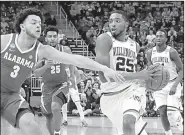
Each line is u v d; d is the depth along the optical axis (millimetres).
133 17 17125
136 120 3604
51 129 5316
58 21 16547
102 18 16484
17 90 3475
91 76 11328
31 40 3365
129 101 3682
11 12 16453
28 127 3234
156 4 17609
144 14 17375
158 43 6027
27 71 3424
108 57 3748
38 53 3402
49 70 5129
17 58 3346
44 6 17094
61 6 16984
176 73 5965
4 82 3377
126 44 3844
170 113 5734
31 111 3420
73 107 10734
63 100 5133
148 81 3746
